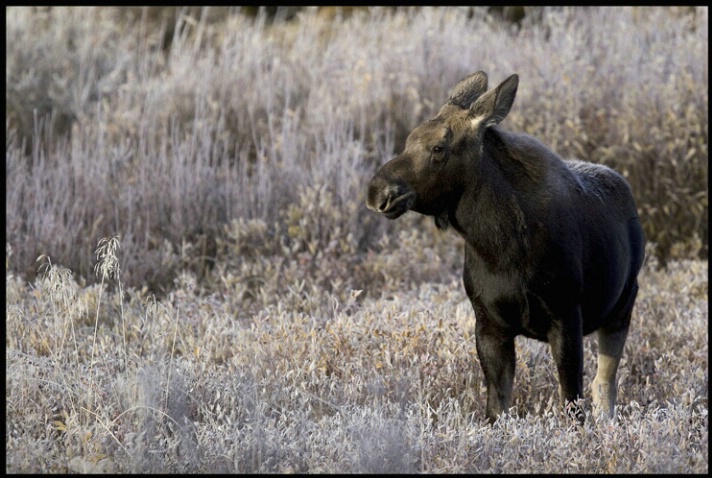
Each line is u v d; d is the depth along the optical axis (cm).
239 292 2381
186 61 3641
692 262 2684
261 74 3594
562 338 1650
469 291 1697
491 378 1697
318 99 3372
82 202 2750
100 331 1978
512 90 1588
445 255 2761
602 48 3512
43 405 1591
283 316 2033
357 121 3341
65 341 1897
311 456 1429
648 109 3066
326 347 1903
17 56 3791
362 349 1875
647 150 2950
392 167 1588
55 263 2525
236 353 1925
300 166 2962
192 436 1523
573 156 3050
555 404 1836
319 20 4325
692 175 3006
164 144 2897
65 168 2781
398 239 2794
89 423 1570
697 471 1445
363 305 2269
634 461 1477
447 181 1598
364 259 2655
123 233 2697
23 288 2266
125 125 3266
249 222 2658
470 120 1598
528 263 1614
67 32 4138
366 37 4041
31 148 3425
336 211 2709
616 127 3073
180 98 3469
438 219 1677
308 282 2489
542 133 3086
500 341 1692
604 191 1817
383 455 1424
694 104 3081
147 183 2780
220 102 3384
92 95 3778
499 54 3634
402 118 3362
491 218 1616
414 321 2017
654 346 2144
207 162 2862
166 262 2548
